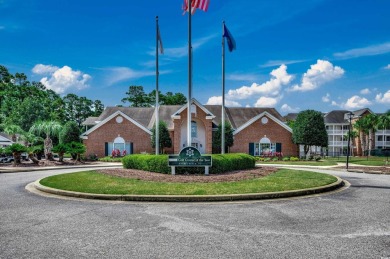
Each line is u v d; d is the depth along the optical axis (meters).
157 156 17.53
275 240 6.33
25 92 79.44
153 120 42.53
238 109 46.62
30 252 5.61
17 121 58.31
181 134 38.38
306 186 12.57
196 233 6.78
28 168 23.92
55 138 47.66
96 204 9.84
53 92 86.25
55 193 11.55
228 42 21.61
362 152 75.31
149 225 7.40
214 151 38.75
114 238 6.41
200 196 10.35
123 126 38.62
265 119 40.62
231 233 6.79
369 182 16.08
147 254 5.53
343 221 7.87
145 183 13.19
